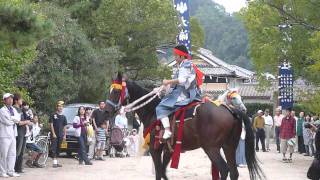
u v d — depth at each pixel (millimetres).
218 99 10758
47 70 22656
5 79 17438
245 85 55438
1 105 17312
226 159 10117
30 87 22531
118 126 22891
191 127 9938
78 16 32688
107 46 34500
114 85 10766
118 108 10727
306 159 22766
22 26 10719
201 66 51969
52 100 22859
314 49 20844
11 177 14781
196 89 10266
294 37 22281
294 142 21609
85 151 19094
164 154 10672
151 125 10383
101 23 33688
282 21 22656
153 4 34750
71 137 20391
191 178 15141
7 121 14672
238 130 10070
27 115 16375
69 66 24359
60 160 20156
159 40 35938
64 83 23312
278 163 20797
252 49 24609
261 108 51500
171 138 10062
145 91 10859
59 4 31766
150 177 15383
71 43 24047
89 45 26062
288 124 21703
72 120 21188
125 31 34906
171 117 10141
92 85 26734
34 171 16375
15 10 10500
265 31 22938
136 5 34375
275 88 39219
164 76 37438
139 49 36219
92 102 30000
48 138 18609
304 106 23047
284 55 22953
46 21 11094
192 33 49281
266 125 28641
